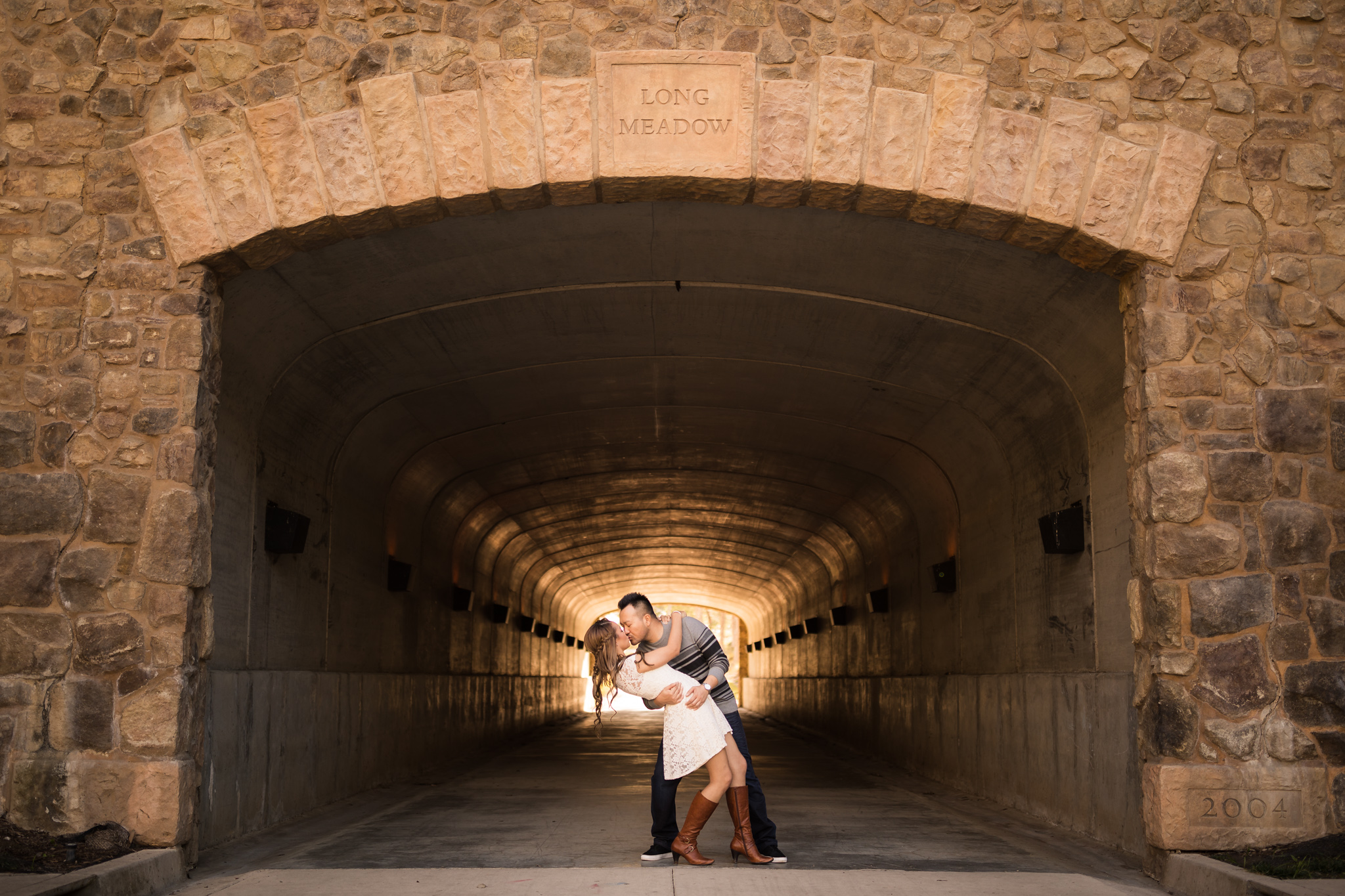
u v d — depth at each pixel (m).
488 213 7.21
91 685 6.12
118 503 6.33
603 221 7.61
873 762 16.48
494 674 19.91
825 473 15.32
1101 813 7.78
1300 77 6.93
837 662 21.12
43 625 6.18
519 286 8.59
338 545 10.52
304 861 6.82
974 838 8.01
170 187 6.65
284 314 7.86
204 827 7.05
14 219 6.60
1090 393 8.18
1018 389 9.26
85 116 6.71
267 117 6.72
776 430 13.40
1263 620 6.33
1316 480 6.51
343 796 10.33
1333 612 6.35
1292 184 6.82
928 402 10.77
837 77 6.84
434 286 8.33
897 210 6.99
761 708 36.81
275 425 8.71
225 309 7.29
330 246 7.30
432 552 14.91
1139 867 6.77
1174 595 6.36
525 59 6.84
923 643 14.18
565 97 6.79
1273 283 6.73
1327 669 6.28
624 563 28.02
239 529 7.93
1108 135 6.82
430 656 14.65
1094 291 7.38
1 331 6.47
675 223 7.66
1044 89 6.87
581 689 38.59
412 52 6.83
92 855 5.71
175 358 6.50
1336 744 6.20
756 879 5.80
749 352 10.39
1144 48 6.93
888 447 12.92
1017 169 6.79
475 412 11.83
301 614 9.37
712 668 6.46
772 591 30.36
